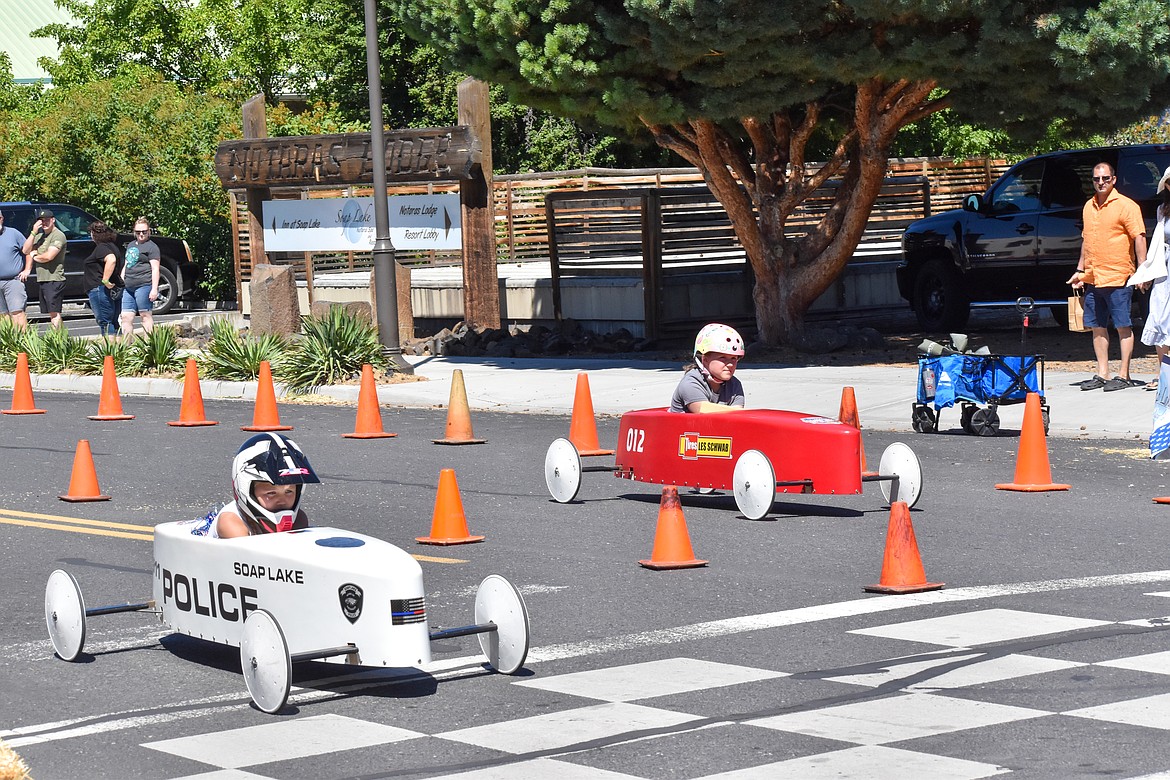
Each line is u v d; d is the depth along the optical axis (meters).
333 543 7.30
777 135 23.09
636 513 12.25
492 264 26.17
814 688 7.16
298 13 50.38
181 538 7.87
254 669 7.11
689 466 12.07
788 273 23.12
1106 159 21.47
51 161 40.81
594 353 24.42
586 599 9.25
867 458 14.39
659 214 24.52
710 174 22.80
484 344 25.52
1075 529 10.97
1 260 26.28
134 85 45.38
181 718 7.09
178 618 7.99
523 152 43.94
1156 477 12.96
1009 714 6.65
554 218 26.28
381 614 6.85
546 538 11.27
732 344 12.08
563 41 20.25
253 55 50.38
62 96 46.16
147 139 40.91
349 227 27.83
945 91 22.75
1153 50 18.62
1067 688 7.02
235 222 33.75
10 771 5.72
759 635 8.23
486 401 19.58
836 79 20.50
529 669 7.72
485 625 7.54
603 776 5.98
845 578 9.63
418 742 6.55
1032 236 22.14
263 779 6.10
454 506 11.16
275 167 28.48
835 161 22.73
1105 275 16.94
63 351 24.67
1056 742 6.24
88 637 8.88
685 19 19.16
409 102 45.75
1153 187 21.06
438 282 28.64
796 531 11.23
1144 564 9.77
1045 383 17.89
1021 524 11.21
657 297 24.56
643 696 7.13
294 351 22.31
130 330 25.59
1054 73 19.38
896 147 40.69
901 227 28.55
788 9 19.06
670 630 8.42
